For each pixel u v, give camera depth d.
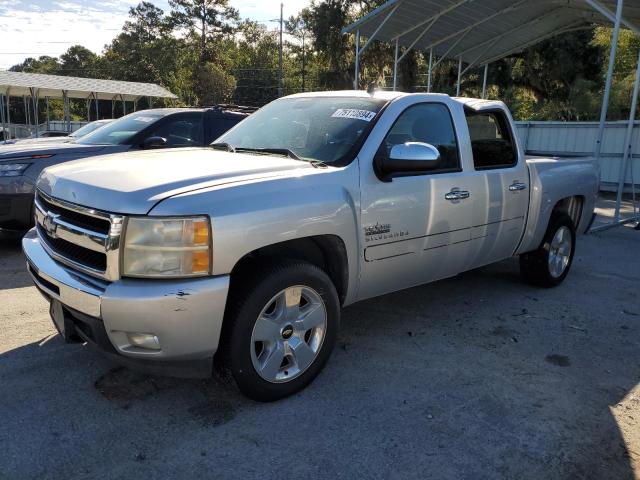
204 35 61.78
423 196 4.02
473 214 4.50
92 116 64.31
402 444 2.96
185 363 2.98
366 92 4.45
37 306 4.80
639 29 11.36
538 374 3.84
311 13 30.86
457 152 4.45
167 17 61.31
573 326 4.79
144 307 2.76
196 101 58.97
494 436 3.06
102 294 2.81
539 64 27.97
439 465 2.79
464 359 4.04
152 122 7.45
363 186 3.65
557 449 2.97
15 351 3.89
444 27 13.25
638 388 3.69
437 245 4.24
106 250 2.85
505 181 4.81
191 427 3.05
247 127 4.67
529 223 5.23
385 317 4.86
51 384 3.46
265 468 2.73
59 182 3.33
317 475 2.69
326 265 3.67
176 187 2.98
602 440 3.06
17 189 6.42
